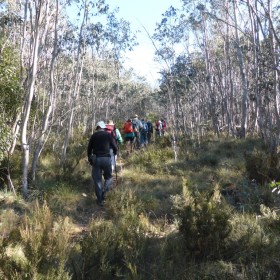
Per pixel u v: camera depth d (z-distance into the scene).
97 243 3.84
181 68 17.58
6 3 9.46
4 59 6.93
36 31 6.80
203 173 8.63
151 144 13.83
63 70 13.59
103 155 6.68
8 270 3.29
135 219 4.99
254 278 3.34
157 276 3.49
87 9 10.43
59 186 6.94
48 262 3.59
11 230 4.55
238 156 10.54
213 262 3.77
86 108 20.12
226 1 15.07
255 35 12.23
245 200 5.94
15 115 7.58
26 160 6.59
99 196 6.46
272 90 11.13
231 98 18.23
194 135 14.64
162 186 7.44
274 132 11.83
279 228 4.41
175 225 4.95
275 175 7.08
